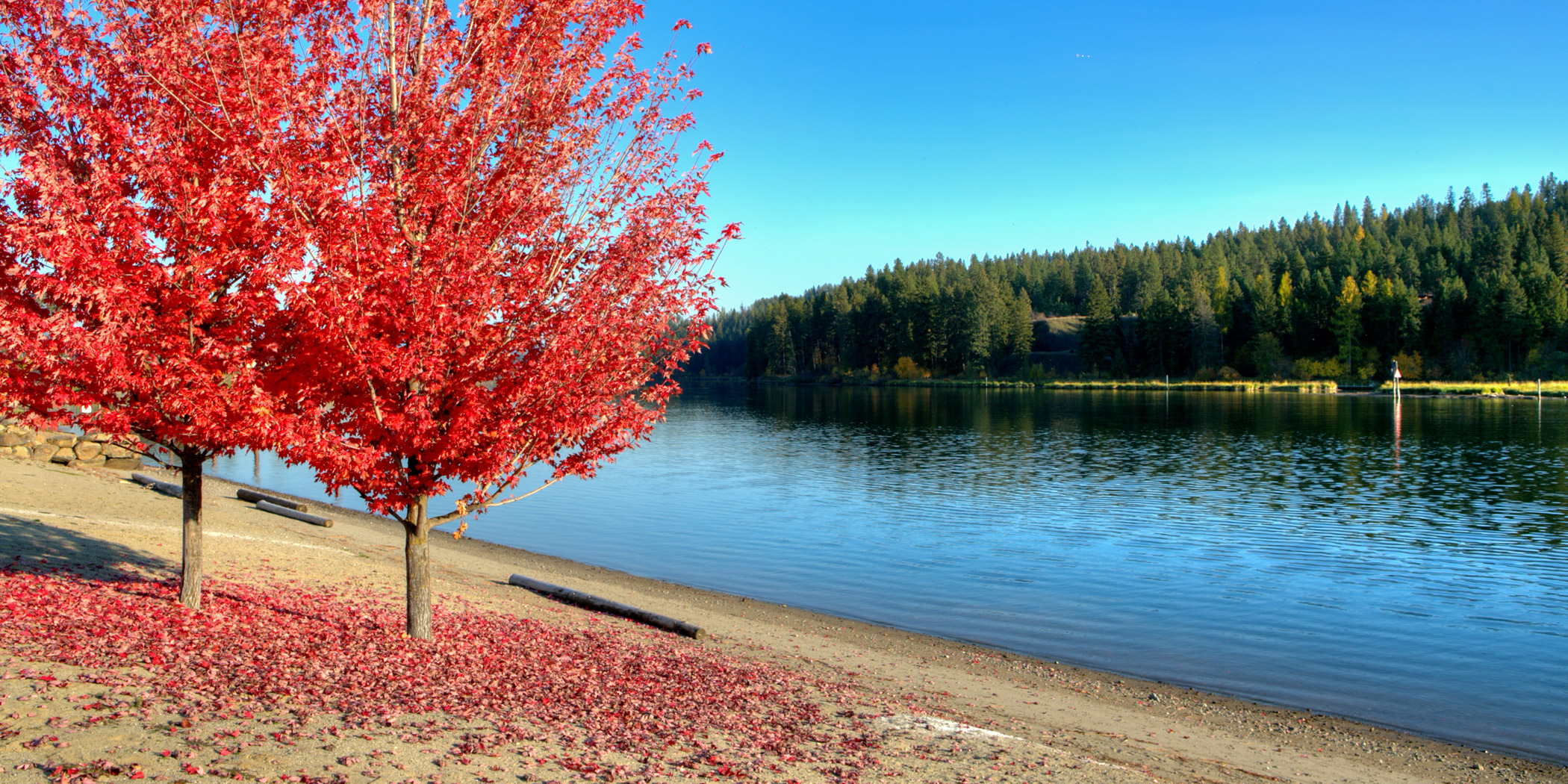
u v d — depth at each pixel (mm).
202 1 8953
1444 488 33594
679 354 9828
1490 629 16156
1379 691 13125
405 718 7809
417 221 9289
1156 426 65688
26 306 8633
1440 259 144625
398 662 9719
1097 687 13281
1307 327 135875
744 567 21672
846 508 30781
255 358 9188
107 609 10172
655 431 65812
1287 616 17188
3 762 5691
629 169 9938
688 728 8805
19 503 18453
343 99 9125
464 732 7664
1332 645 15344
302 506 28750
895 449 51219
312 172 8469
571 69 9656
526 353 9406
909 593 19156
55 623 9227
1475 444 48938
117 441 9719
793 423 72875
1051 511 29828
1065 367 163500
